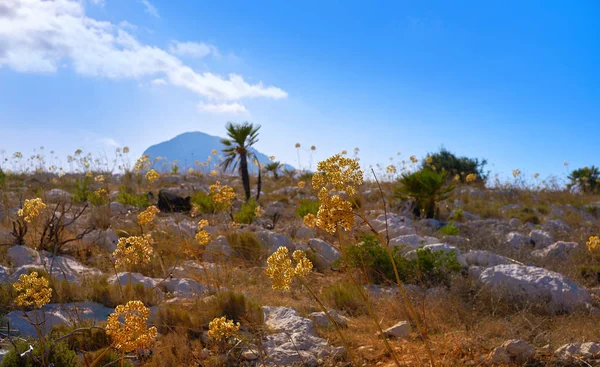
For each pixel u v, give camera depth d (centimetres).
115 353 429
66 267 697
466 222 1259
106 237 873
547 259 891
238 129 1462
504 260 859
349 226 282
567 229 1188
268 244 912
